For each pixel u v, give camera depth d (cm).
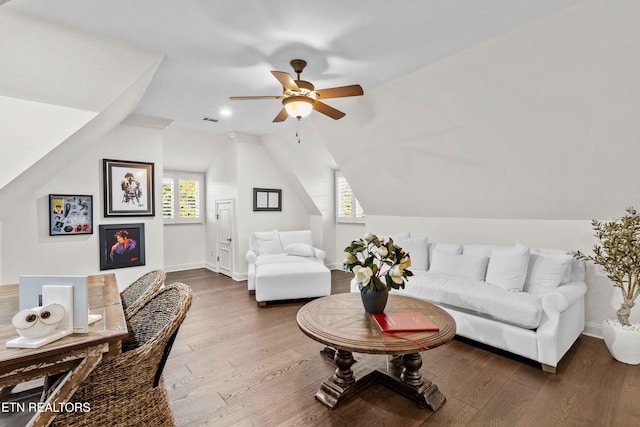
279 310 371
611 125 231
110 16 196
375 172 424
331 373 225
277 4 186
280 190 571
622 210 275
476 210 374
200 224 625
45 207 326
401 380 200
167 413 140
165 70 274
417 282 307
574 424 170
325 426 170
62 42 205
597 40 197
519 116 262
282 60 256
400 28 212
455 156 331
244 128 475
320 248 596
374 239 208
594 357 247
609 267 249
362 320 196
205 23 205
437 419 175
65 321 110
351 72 279
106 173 366
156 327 153
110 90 231
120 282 377
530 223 338
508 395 197
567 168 274
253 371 227
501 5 189
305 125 454
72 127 241
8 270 306
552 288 261
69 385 102
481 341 258
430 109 302
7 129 230
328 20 202
